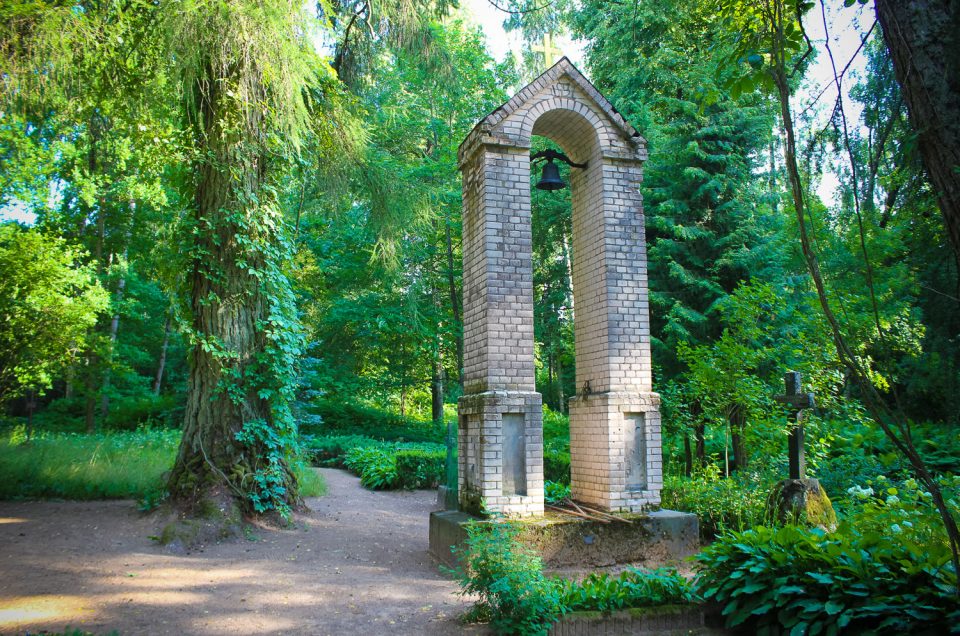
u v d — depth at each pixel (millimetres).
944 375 10398
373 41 13953
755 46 4500
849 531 5371
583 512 7629
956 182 3219
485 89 23922
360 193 13805
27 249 14297
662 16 15438
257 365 9766
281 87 9344
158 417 22641
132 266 21984
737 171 15461
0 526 8359
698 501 8758
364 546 8664
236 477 9164
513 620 4984
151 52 9430
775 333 12688
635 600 5324
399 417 27266
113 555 7324
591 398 8164
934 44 3324
